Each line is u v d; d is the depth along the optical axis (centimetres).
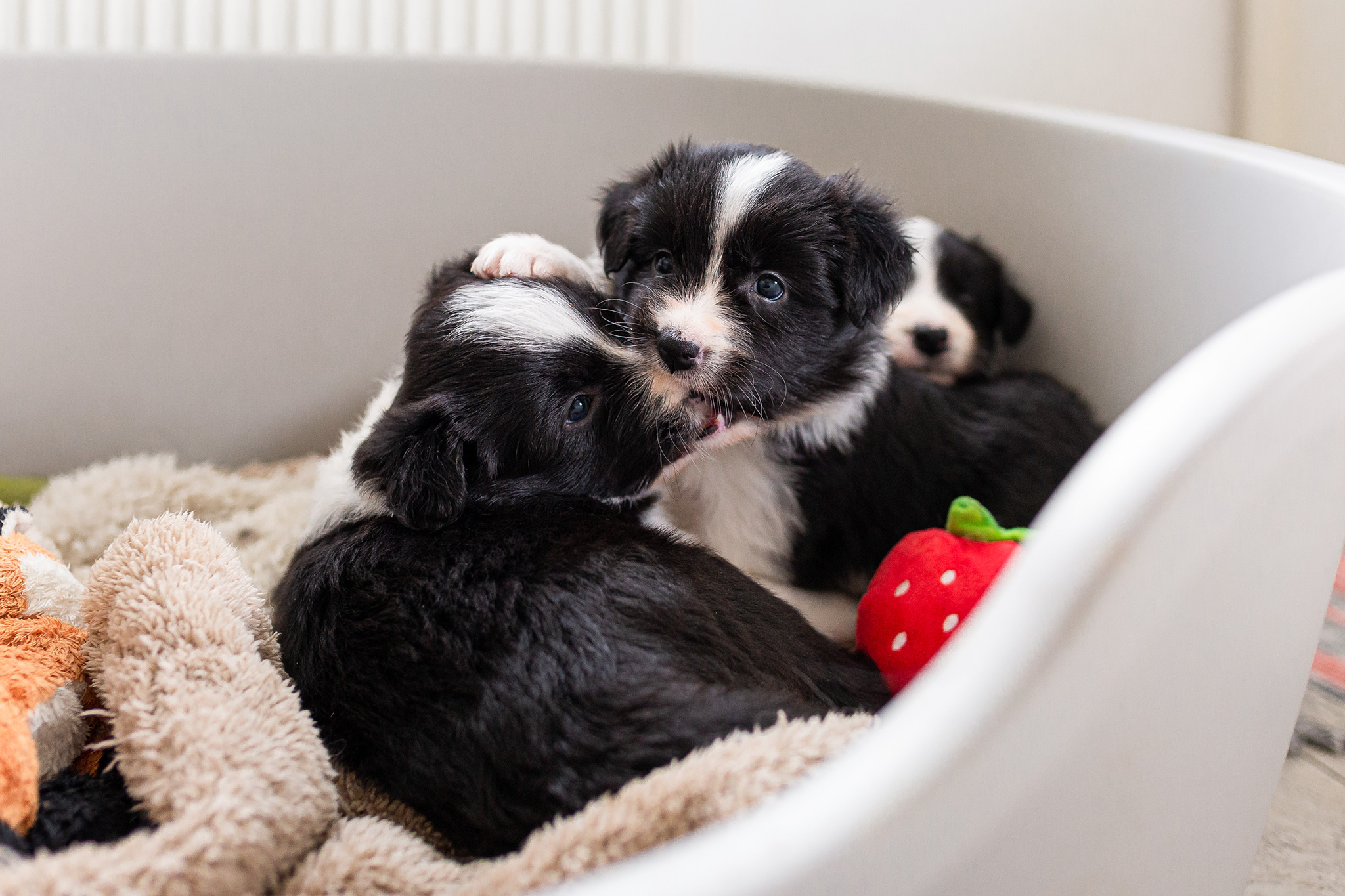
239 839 54
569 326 68
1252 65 113
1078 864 50
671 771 54
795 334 70
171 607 60
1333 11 106
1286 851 70
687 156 72
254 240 89
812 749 53
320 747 59
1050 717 44
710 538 74
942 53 116
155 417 90
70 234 88
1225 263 74
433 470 64
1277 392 49
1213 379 49
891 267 72
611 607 61
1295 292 52
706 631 62
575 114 89
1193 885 56
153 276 89
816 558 75
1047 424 80
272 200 89
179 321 90
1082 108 118
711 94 88
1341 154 107
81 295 89
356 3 109
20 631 60
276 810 55
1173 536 46
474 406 66
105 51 88
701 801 52
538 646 59
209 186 89
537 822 57
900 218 74
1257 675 54
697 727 57
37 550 64
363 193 89
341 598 63
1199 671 51
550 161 89
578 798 57
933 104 86
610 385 68
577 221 90
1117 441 47
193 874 53
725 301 69
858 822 38
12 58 87
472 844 59
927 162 86
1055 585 44
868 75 116
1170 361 77
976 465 78
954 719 42
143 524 63
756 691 60
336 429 92
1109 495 45
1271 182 72
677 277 70
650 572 63
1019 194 84
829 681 65
